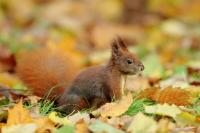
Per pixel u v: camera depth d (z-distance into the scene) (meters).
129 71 11.21
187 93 10.91
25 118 9.76
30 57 12.30
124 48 11.55
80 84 11.18
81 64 16.80
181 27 22.09
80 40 20.73
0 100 11.59
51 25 21.89
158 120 10.16
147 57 16.75
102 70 11.24
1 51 17.23
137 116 9.57
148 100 11.07
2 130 9.45
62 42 17.81
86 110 10.95
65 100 11.20
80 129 9.37
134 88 12.53
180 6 24.52
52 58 12.23
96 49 19.80
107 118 10.16
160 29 21.80
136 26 23.20
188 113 10.12
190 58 17.64
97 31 21.02
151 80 13.53
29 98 11.28
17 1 24.58
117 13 24.14
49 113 10.66
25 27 22.47
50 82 11.86
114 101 11.12
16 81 13.69
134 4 23.98
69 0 25.59
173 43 19.84
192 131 9.47
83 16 24.02
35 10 23.97
